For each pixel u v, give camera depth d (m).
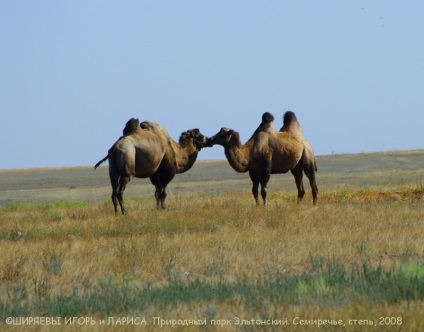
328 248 51.38
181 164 87.75
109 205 97.75
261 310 34.28
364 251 49.81
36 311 36.62
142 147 82.44
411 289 35.81
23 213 93.25
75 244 55.09
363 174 165.38
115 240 57.69
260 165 88.62
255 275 43.41
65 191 151.12
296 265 47.25
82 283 43.81
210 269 45.38
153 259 48.69
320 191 112.88
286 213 70.69
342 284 38.81
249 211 72.38
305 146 92.19
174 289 38.69
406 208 76.88
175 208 83.69
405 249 50.94
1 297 39.91
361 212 72.94
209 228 64.19
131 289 39.94
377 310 32.00
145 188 149.12
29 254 51.47
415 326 29.58
